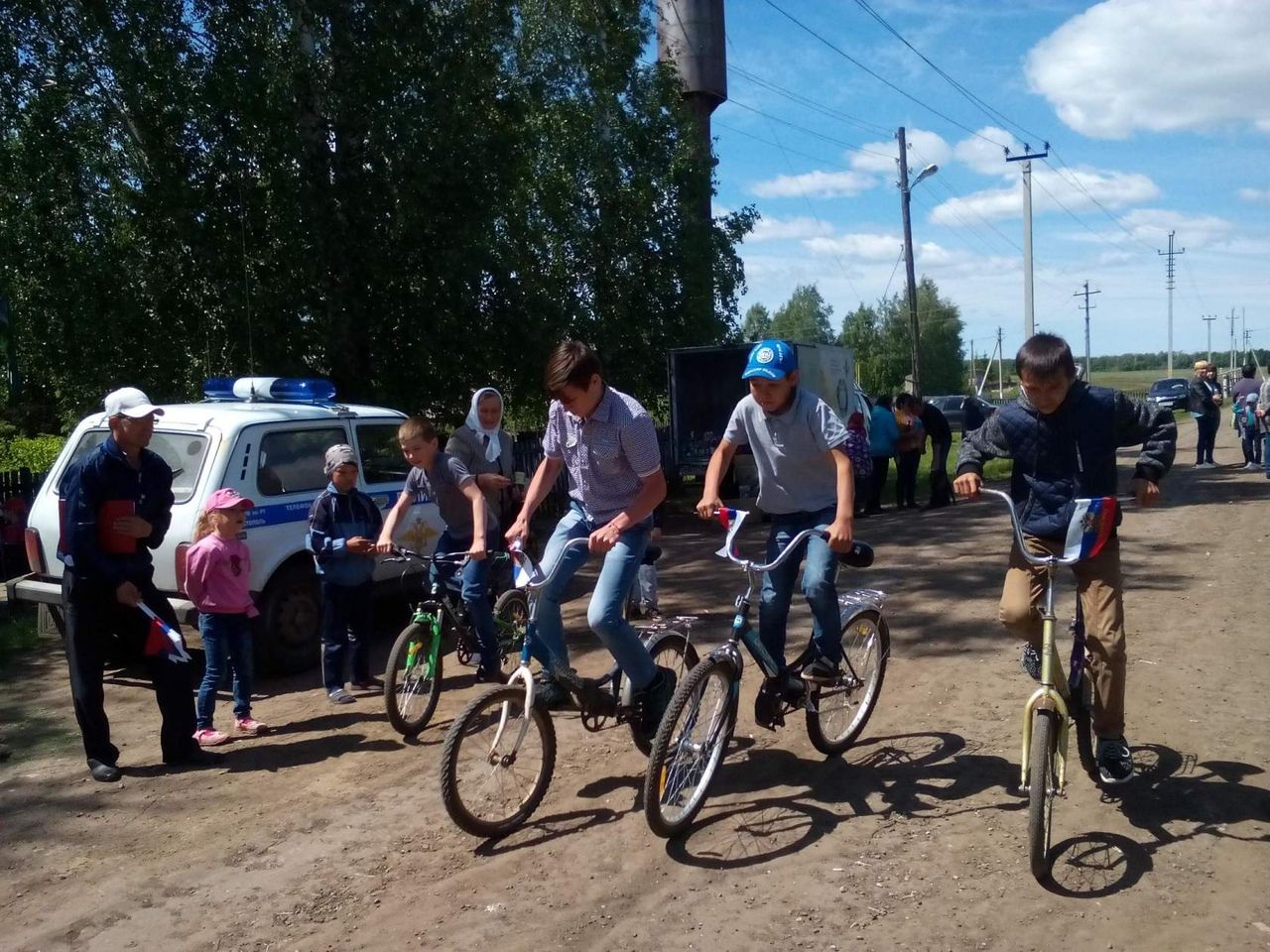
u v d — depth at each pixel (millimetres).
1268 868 3979
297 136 12344
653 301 20062
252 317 12336
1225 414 46375
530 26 19125
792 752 5395
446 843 4551
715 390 17906
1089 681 4441
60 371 12633
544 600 4621
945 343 78125
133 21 11586
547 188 18250
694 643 7805
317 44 13180
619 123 19641
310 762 5652
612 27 19453
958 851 4230
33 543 7527
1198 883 3895
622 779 5152
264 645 7254
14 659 7957
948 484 16031
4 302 12086
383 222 13320
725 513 4645
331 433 7996
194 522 6887
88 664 5434
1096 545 4070
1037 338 4234
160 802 5156
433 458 6406
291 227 12312
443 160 13141
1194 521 12414
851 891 3959
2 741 6141
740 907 3873
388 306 13570
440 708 6492
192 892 4207
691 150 20734
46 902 4160
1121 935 3580
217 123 11969
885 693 6328
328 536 6555
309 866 4395
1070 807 4547
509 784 4652
